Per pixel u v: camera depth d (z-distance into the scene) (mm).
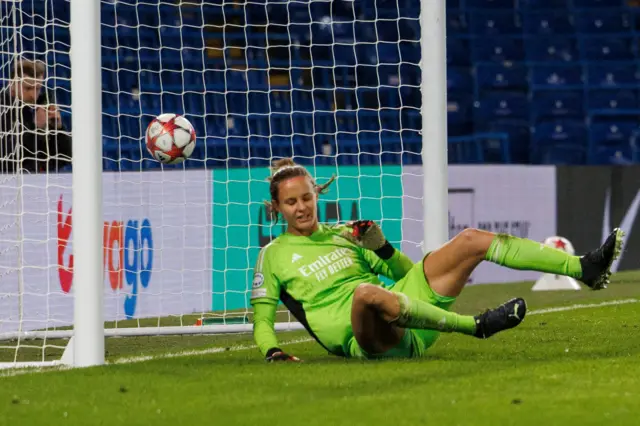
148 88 44875
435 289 18234
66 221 29547
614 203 46000
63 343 24891
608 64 56938
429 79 23594
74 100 19812
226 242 33469
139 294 31375
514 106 55156
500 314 17562
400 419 13203
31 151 27922
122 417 13922
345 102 49625
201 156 44531
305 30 50406
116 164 41969
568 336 23156
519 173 43219
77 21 19797
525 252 18062
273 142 46938
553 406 13789
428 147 23562
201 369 18203
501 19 56750
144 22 46125
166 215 32438
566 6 57625
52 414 14289
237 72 47500
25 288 28359
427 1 23625
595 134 55719
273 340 19109
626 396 14391
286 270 19188
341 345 18812
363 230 18688
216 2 48219
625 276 42562
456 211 40969
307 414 13688
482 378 16203
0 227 27906
